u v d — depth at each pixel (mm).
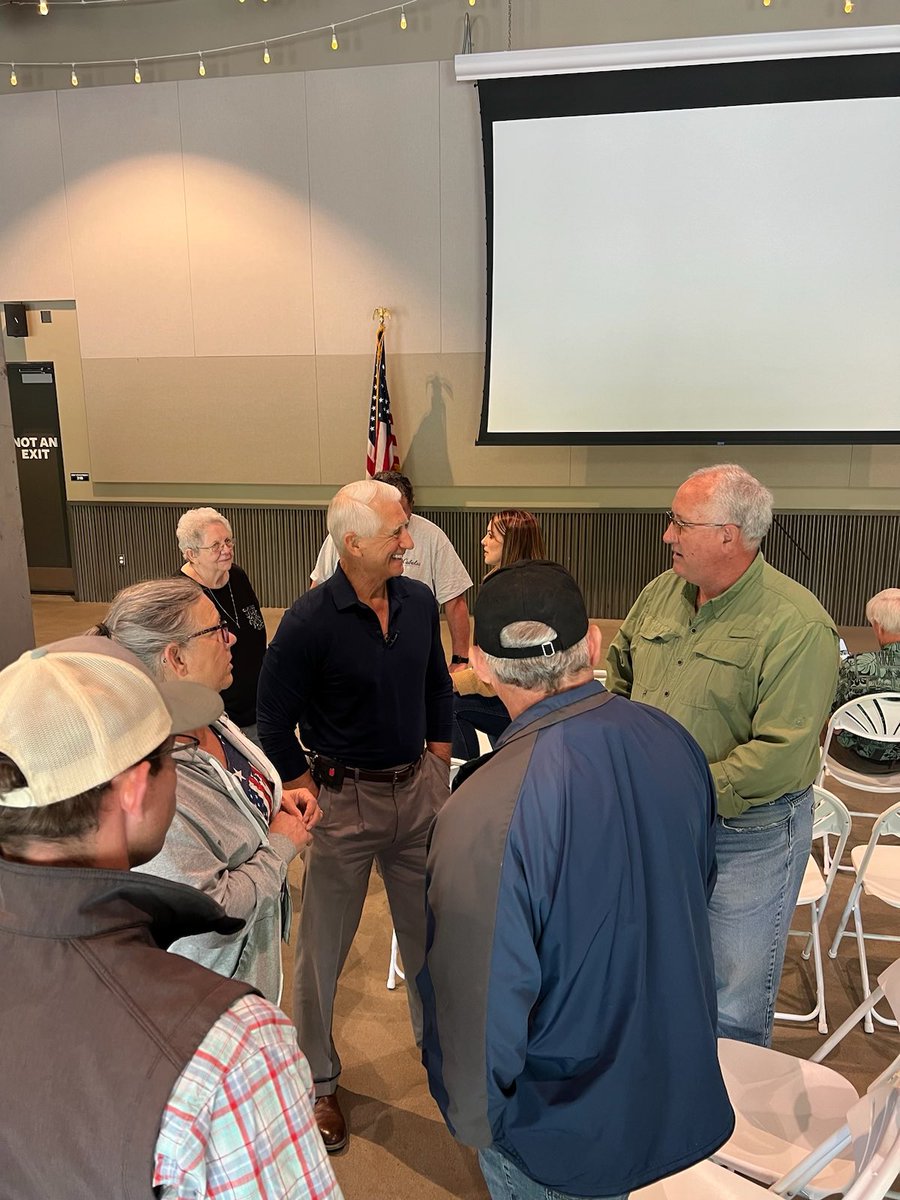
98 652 783
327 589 1870
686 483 1800
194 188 6039
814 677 1692
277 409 6230
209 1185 640
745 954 1826
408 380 6031
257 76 5816
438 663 2121
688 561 1777
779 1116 1486
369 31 5617
